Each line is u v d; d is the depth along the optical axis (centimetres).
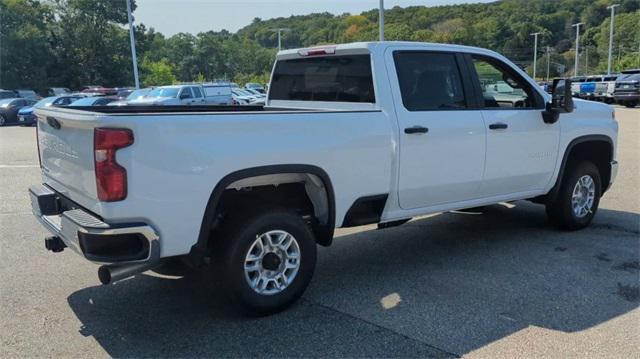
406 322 408
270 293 417
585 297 451
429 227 684
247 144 389
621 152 1296
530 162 585
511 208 777
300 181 451
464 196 541
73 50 6438
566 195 628
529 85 591
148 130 350
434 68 514
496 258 555
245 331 396
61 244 424
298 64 568
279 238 419
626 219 704
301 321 412
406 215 501
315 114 424
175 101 2320
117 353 366
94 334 394
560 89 576
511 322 406
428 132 492
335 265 544
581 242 607
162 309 437
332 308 435
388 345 373
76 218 367
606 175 682
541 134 589
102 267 362
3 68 5738
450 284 484
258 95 3444
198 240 378
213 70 11000
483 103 547
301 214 462
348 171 445
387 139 465
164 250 365
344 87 512
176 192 363
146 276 512
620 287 472
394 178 477
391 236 646
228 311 432
